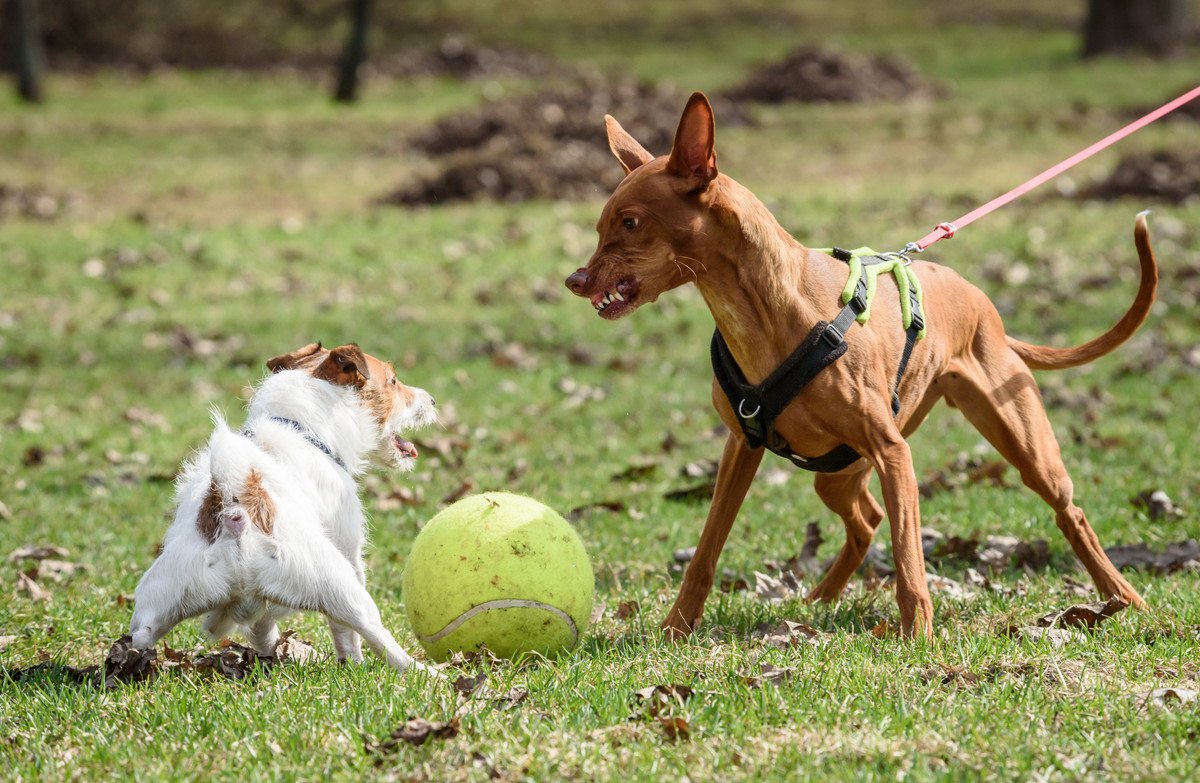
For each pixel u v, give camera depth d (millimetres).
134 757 5691
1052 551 9492
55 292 19844
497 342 17047
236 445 6578
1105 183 24578
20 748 5875
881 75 40656
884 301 7176
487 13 58188
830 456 7184
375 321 18234
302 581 6582
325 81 48938
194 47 54594
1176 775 5176
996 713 5789
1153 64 42188
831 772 5316
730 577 9102
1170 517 10039
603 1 59344
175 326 17938
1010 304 17672
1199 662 6527
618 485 11812
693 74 46312
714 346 7219
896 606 8266
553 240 22891
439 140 33031
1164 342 15930
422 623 6930
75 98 45125
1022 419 7750
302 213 26672
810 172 29172
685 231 6625
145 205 27516
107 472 12320
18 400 14859
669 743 5633
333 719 5945
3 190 27781
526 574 6812
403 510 11188
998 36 51219
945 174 28125
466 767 5438
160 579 6602
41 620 8172
